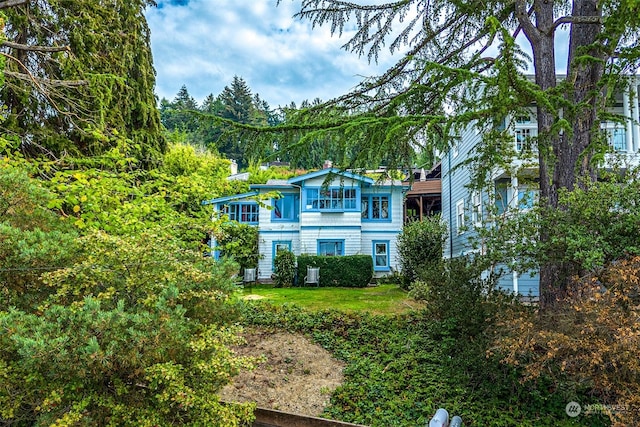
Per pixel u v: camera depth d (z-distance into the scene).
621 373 3.18
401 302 8.91
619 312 3.06
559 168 4.98
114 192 4.64
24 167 4.17
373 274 14.24
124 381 2.51
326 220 14.91
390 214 15.41
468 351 4.41
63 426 2.04
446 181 15.42
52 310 2.27
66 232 3.36
